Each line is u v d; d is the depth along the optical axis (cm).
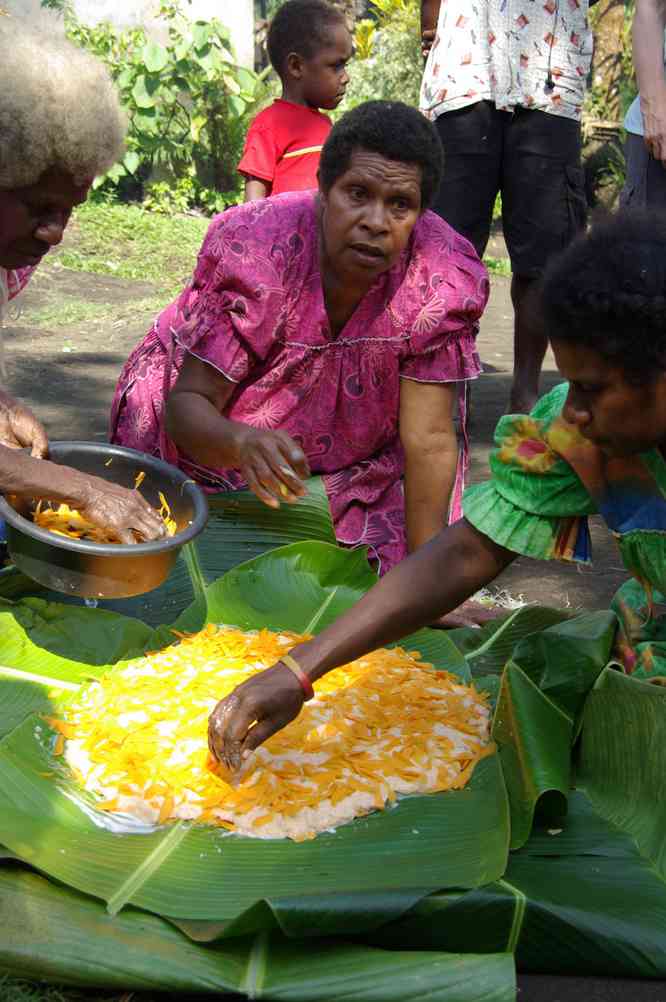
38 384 581
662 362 175
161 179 1079
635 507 211
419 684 242
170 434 280
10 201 230
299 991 168
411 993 167
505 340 724
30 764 212
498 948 182
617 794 213
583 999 180
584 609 342
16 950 170
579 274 175
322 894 175
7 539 238
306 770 211
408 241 283
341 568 286
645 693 203
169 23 1083
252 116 1088
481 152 488
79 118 223
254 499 294
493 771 218
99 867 189
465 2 479
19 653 251
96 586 231
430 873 191
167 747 214
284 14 491
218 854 195
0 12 253
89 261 851
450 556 214
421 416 295
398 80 1120
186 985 168
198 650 250
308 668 202
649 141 430
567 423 203
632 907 186
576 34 483
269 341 281
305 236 278
